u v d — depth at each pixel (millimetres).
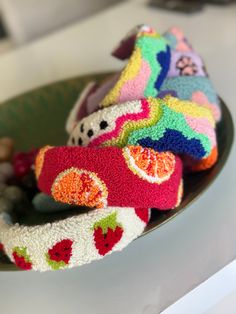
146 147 274
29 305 286
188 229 302
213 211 309
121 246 270
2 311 287
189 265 280
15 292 297
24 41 790
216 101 348
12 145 429
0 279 308
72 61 556
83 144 287
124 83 305
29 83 538
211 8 572
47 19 780
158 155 267
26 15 773
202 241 292
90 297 280
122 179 257
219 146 333
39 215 336
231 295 287
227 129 338
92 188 258
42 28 785
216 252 282
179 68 358
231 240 287
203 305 277
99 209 265
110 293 279
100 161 259
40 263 266
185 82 340
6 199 351
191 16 566
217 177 324
